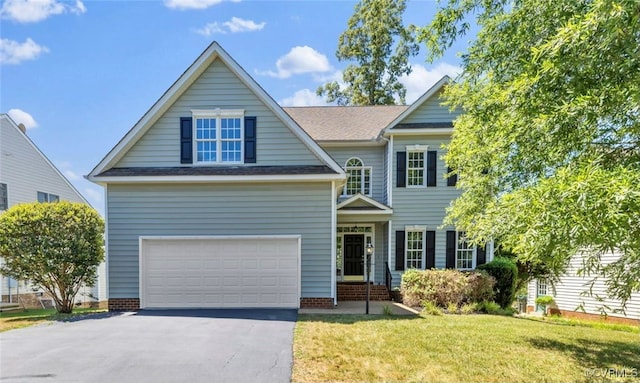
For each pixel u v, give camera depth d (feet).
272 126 36.78
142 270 34.99
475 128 30.66
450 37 29.94
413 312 34.63
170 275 35.14
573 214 13.71
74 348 20.75
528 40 24.26
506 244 21.26
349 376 16.88
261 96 36.47
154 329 25.52
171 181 34.96
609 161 18.21
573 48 15.92
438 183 46.55
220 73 36.94
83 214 36.65
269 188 35.68
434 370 17.95
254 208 35.58
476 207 32.86
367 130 52.06
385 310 33.19
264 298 35.24
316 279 35.45
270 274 35.35
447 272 39.32
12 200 59.31
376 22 86.33
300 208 35.63
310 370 17.43
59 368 17.53
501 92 22.54
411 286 38.83
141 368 17.52
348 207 46.42
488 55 28.63
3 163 57.77
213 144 36.94
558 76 17.57
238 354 19.62
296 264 35.45
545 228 14.97
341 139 49.85
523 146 22.34
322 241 35.58
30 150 63.52
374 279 49.14
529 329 27.32
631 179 13.43
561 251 16.01
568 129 18.08
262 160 36.65
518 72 25.35
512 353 21.07
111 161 35.91
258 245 35.50
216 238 35.32
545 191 15.16
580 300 46.32
